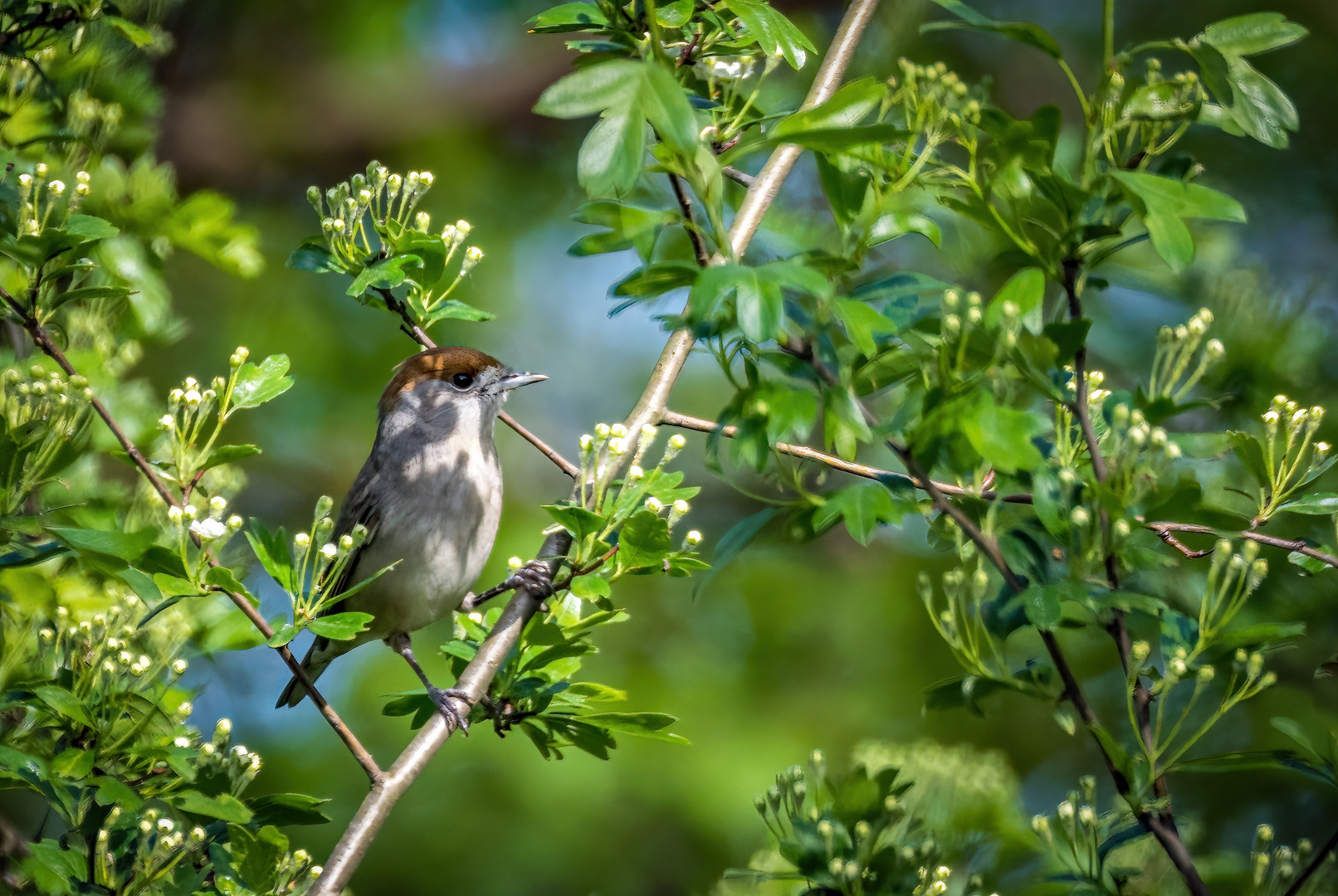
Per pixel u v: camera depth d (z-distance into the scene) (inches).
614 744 330.3
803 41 299.6
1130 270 470.6
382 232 350.9
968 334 268.7
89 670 315.9
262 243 784.3
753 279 232.7
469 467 439.2
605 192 230.7
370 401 745.6
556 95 234.5
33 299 322.0
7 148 396.8
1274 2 698.2
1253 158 673.0
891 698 674.8
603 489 308.8
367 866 632.4
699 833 639.8
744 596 719.1
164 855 292.8
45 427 322.3
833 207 286.0
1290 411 301.1
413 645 677.9
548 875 628.7
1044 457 283.9
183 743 298.2
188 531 289.7
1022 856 353.7
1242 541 334.3
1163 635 299.6
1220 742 481.7
